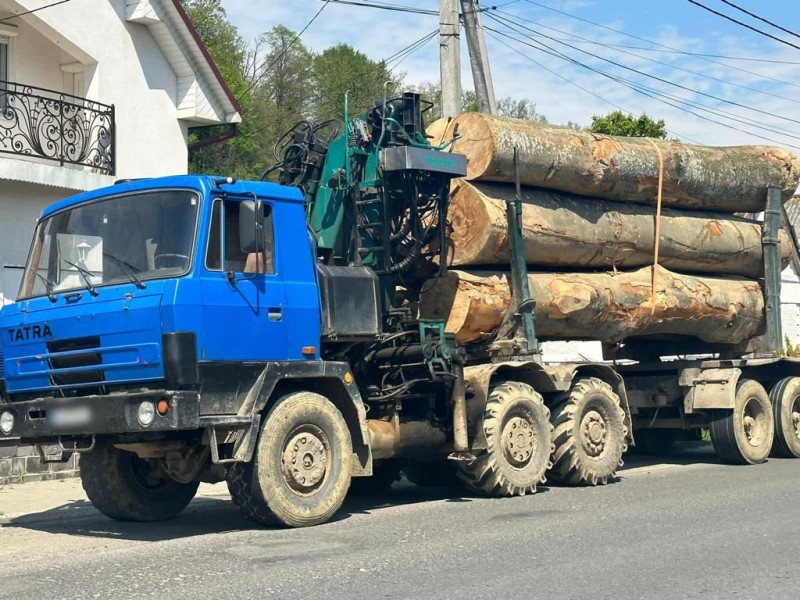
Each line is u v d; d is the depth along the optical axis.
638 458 16.11
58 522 10.42
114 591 6.77
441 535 8.73
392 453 10.62
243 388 9.06
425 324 10.97
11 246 14.84
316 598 6.50
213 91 18.42
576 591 6.68
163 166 17.89
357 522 9.59
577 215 12.82
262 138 48.53
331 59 57.38
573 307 12.50
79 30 16.55
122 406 8.54
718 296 14.52
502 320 12.09
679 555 7.79
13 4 15.67
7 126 16.08
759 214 16.12
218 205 9.00
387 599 6.46
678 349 15.77
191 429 8.80
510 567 7.38
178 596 6.59
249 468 9.05
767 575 7.15
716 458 15.89
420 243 11.43
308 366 9.49
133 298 8.68
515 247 11.94
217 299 8.83
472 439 11.16
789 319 27.41
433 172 11.30
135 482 10.25
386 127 11.52
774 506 10.16
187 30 17.72
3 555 8.35
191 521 10.38
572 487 12.14
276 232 9.51
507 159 11.93
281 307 9.38
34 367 9.35
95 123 16.72
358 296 10.40
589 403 12.32
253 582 6.96
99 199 9.43
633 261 13.71
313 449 9.41
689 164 14.02
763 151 15.27
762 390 14.91
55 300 9.27
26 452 13.41
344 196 11.45
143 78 17.59
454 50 16.56
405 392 10.76
